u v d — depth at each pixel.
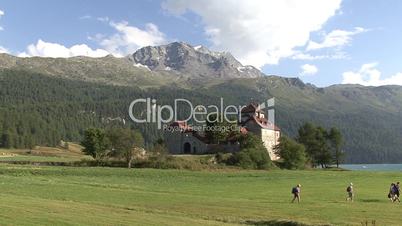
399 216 49.84
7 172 92.19
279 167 159.12
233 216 49.09
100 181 88.75
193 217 48.03
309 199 69.62
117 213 45.62
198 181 100.50
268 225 45.34
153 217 44.38
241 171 127.44
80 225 36.69
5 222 35.16
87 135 141.25
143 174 104.69
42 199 53.72
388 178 123.69
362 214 51.16
